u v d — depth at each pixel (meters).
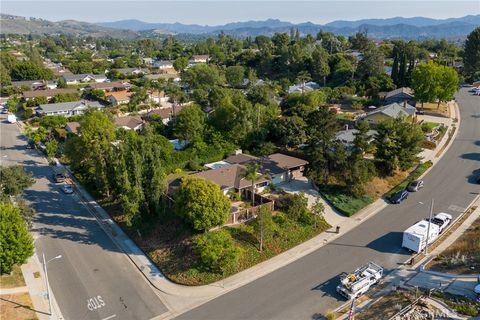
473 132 77.69
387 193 54.62
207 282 37.09
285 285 36.53
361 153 53.34
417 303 32.81
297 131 67.69
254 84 128.75
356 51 177.75
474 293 33.72
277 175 55.91
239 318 32.50
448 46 179.25
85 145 58.94
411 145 57.84
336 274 37.97
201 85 126.06
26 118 104.12
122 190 45.72
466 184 56.50
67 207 53.66
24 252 37.31
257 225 41.62
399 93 97.50
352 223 47.47
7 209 37.94
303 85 118.62
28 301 34.28
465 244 41.41
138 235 45.38
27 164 71.38
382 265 39.25
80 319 32.50
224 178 51.97
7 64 162.75
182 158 63.56
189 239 41.88
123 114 104.94
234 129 69.12
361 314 32.31
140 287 36.91
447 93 89.56
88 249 43.31
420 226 42.69
